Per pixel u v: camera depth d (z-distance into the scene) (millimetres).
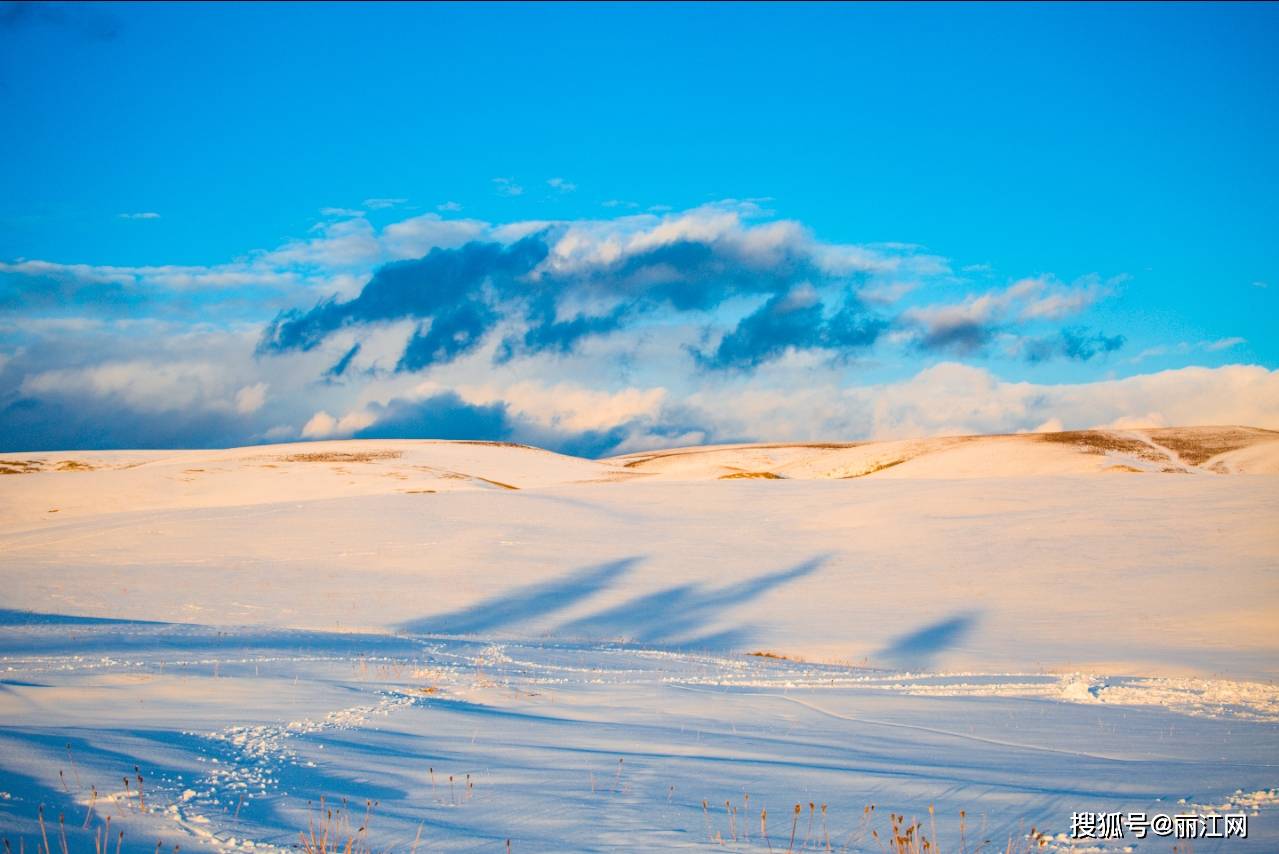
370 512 49406
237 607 32062
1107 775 10508
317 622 30344
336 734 11672
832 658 26453
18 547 42281
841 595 34781
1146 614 30344
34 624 24781
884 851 7410
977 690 17953
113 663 17328
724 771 10336
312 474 79562
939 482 56031
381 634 26906
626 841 7492
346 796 8734
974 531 43375
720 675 20109
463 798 8844
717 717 14484
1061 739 13086
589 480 91062
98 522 49000
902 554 40500
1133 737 13273
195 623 29375
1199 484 50000
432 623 30812
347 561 39438
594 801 8812
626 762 10711
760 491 57312
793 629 30203
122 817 7375
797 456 131250
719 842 7508
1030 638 28156
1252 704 16547
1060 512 45625
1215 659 24500
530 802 8734
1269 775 10562
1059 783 10039
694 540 44625
